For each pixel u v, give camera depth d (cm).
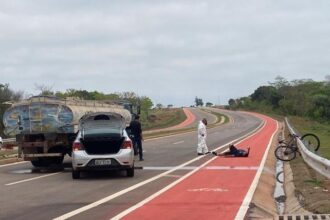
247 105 16638
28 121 2242
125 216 1127
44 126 2231
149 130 7375
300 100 12725
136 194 1463
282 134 5166
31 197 1441
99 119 1962
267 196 1523
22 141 2252
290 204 1398
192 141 4444
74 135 2234
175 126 9406
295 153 2605
